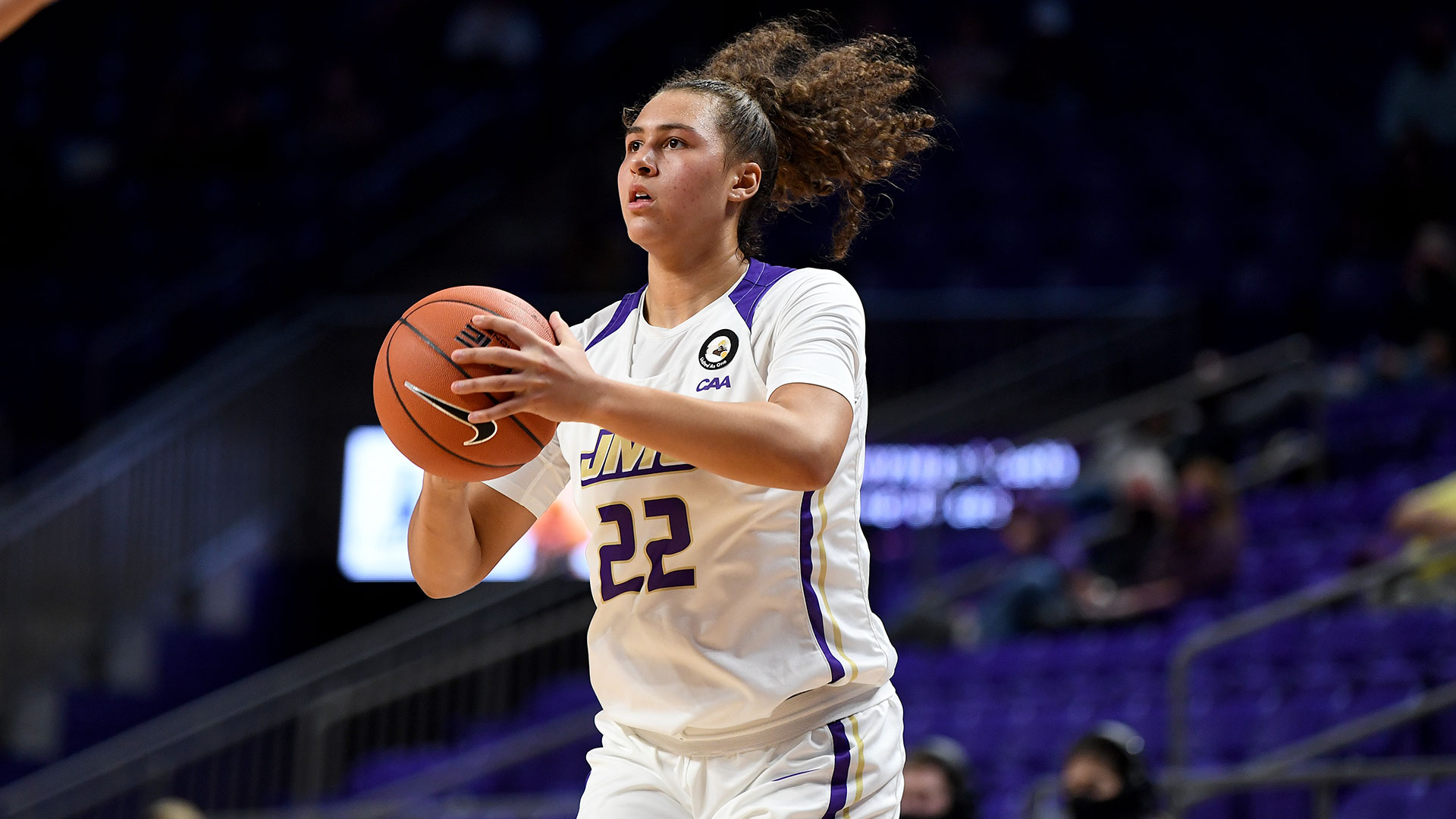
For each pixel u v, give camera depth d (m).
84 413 30.88
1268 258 31.52
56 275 33.81
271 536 29.98
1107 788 12.88
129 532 27.77
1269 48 37.41
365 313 31.14
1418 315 27.50
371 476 30.47
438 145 37.53
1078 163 34.41
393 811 20.70
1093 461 27.55
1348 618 19.30
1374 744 16.67
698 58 39.84
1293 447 27.33
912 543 28.47
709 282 6.73
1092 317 30.05
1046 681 21.25
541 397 5.44
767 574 6.30
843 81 7.39
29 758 26.14
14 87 37.47
